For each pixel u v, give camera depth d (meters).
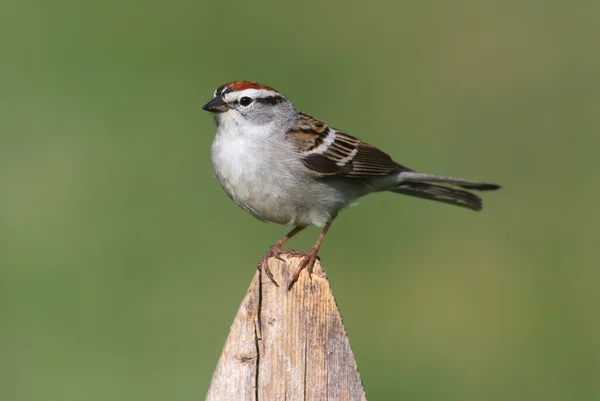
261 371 6.41
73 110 14.83
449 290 12.88
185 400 10.86
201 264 12.59
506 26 17.17
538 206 14.15
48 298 12.02
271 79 15.52
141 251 12.84
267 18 16.86
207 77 15.30
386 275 13.12
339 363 6.38
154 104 14.85
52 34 16.09
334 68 15.96
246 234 13.22
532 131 15.15
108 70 15.50
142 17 16.59
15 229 12.95
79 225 13.21
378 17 16.98
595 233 13.75
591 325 12.45
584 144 15.16
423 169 14.47
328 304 6.42
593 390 11.50
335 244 13.58
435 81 15.84
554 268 13.22
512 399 11.42
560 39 16.73
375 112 15.17
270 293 6.49
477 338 12.26
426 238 13.80
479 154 14.85
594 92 15.84
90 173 13.99
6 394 11.03
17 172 13.90
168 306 12.02
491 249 13.55
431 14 17.41
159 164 14.20
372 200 14.52
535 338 12.25
